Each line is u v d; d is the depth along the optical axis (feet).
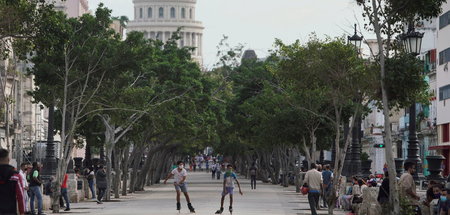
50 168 149.48
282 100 197.16
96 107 158.51
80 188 180.34
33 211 124.36
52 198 142.92
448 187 83.71
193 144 297.12
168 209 148.87
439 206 88.22
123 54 149.07
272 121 197.98
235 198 195.11
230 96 290.76
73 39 143.02
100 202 168.04
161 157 331.57
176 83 213.66
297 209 150.82
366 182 144.36
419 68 97.60
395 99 97.91
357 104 128.26
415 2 95.50
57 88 149.07
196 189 257.96
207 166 576.20
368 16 98.07
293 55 136.26
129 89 167.53
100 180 167.94
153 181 322.55
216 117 261.44
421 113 276.21
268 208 153.69
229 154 408.87
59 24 106.83
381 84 96.73
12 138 225.35
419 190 129.80
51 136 150.10
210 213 137.90
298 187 229.25
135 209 148.56
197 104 226.38
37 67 146.92
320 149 232.53
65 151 139.44
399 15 96.89
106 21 150.61
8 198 64.64
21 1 103.50
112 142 182.80
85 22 148.87
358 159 160.76
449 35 237.45
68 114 183.62
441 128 246.68
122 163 224.33
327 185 140.15
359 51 136.67
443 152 231.50
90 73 147.23
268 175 357.41
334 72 129.49
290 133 195.93
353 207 128.88
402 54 98.63
